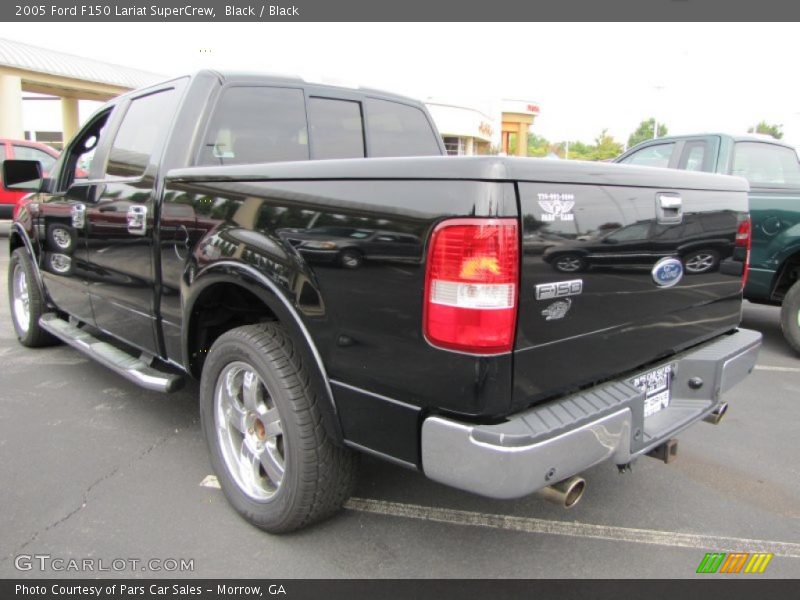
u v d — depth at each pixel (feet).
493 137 126.21
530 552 8.21
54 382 14.39
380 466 10.42
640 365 8.02
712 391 8.69
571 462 6.30
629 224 7.17
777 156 19.56
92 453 10.80
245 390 8.58
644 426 7.88
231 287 8.91
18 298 17.24
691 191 8.23
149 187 9.91
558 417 6.31
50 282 14.70
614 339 7.30
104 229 11.37
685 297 8.45
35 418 12.28
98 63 79.77
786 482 10.28
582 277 6.61
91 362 15.94
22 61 65.62
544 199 6.13
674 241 7.96
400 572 7.75
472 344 5.84
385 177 6.40
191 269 8.78
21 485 9.66
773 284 16.99
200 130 10.00
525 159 6.05
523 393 6.23
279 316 7.46
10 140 37.88
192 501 9.28
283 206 7.39
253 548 8.17
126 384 14.33
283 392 7.57
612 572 7.84
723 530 8.82
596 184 6.72
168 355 10.23
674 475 10.46
